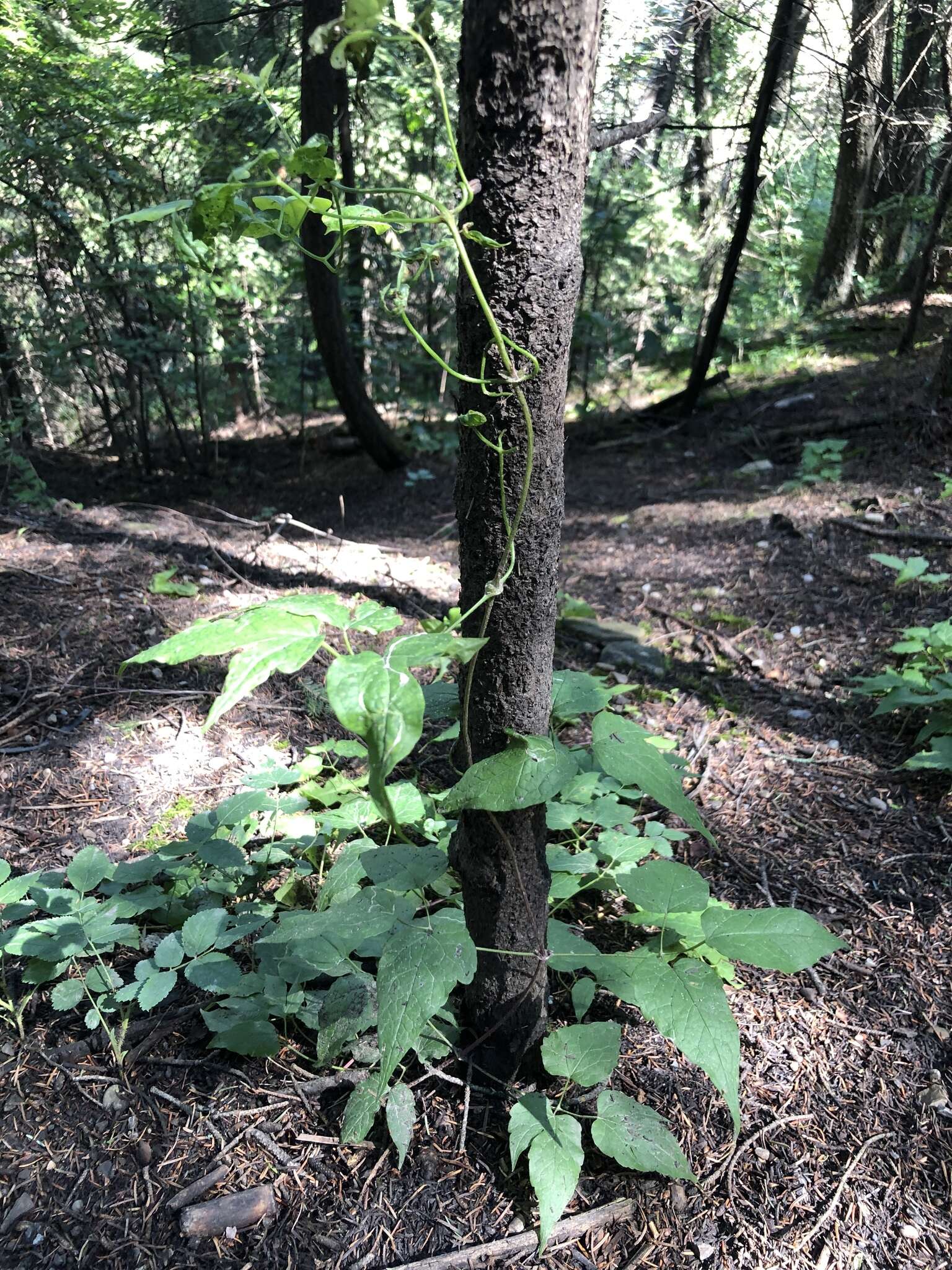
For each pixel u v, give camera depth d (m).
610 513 6.96
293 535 6.32
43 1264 1.48
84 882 1.99
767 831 2.86
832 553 5.25
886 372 8.95
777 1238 1.60
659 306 11.07
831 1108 1.87
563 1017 1.99
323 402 12.05
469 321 1.31
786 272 11.27
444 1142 1.72
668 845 2.32
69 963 1.92
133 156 6.93
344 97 6.14
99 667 3.47
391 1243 1.55
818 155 10.55
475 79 1.17
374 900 1.68
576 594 5.09
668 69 7.62
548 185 1.21
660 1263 1.55
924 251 8.91
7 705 3.13
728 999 2.14
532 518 1.38
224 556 5.14
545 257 1.24
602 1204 1.63
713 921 1.72
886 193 11.64
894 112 7.74
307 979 1.84
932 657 3.61
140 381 8.12
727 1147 1.77
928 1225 1.63
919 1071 1.96
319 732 3.25
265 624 1.03
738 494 6.89
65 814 2.66
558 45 1.12
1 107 6.16
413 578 5.18
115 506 6.30
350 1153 1.70
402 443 9.53
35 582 4.12
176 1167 1.65
